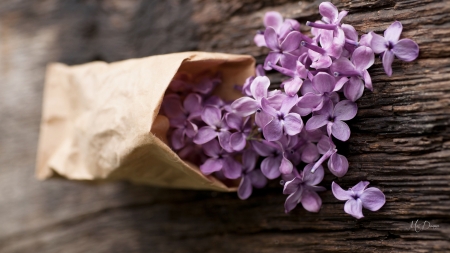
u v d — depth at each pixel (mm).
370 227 295
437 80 281
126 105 294
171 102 303
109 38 360
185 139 303
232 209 329
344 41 277
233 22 328
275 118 280
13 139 388
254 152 301
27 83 385
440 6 281
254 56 322
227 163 298
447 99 280
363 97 290
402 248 290
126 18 356
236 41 327
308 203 297
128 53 355
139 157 295
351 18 295
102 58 363
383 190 291
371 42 278
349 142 294
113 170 306
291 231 314
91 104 317
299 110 283
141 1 351
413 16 285
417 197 286
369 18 292
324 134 286
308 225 309
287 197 298
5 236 385
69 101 338
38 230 379
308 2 309
